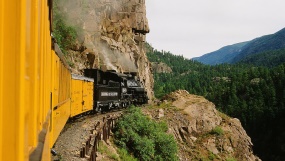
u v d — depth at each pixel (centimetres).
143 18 7331
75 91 1830
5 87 189
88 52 4662
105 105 2934
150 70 8412
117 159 1678
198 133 3931
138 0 7181
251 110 13700
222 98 17088
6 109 191
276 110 13438
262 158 12119
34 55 279
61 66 1101
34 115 287
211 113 4306
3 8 181
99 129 1703
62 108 1175
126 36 6750
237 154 3938
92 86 2544
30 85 259
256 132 13112
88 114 2628
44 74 449
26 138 231
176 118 3838
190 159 3381
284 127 12512
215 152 3712
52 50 742
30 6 247
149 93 7562
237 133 4272
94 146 1283
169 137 2723
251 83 17950
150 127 2688
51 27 651
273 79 17288
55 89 873
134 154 2248
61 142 1460
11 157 193
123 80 3612
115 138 2231
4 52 186
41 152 285
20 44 196
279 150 12050
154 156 2412
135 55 6812
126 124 2419
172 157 2602
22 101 204
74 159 1202
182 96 4531
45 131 400
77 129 1839
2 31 180
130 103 4066
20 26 196
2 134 189
